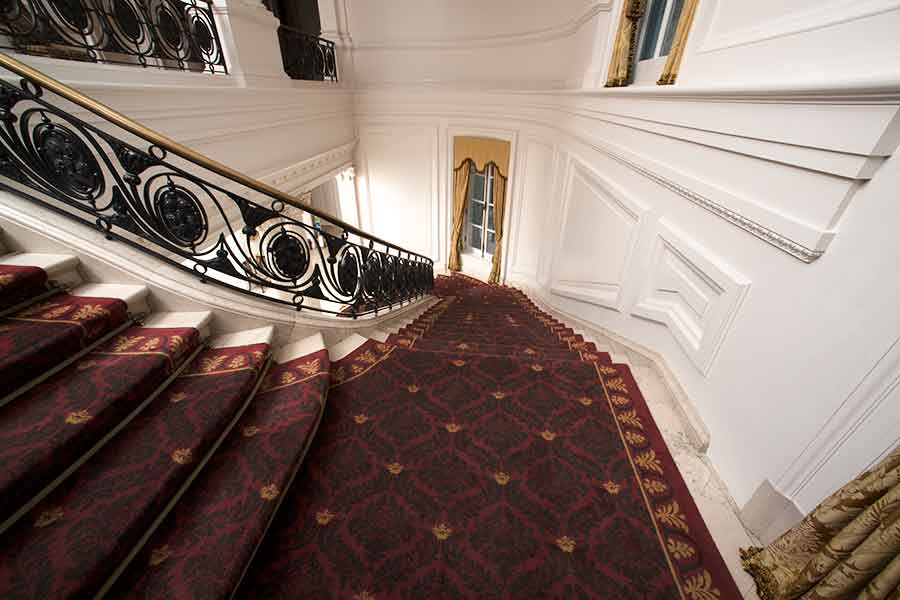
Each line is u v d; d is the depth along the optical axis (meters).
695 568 1.25
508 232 6.37
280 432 1.58
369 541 1.32
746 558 1.25
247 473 1.39
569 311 3.99
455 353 2.38
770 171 1.32
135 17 2.62
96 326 1.63
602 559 1.27
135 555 1.11
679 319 1.98
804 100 1.14
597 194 3.13
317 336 2.35
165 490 1.21
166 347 1.68
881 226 0.95
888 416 0.95
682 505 1.44
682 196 1.90
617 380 2.11
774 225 1.27
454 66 5.86
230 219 3.54
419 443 1.72
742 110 1.42
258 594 1.18
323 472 1.57
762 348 1.36
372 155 6.88
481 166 6.29
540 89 5.05
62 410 1.31
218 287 2.07
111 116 1.56
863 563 0.84
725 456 1.53
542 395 2.00
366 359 2.32
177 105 2.84
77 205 1.77
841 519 0.96
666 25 2.51
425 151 6.59
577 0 4.00
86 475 1.23
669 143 1.99
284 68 4.53
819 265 1.12
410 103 6.25
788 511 1.22
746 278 1.45
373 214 7.50
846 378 1.03
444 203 7.00
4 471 1.08
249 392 1.74
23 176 1.68
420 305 4.33
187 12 3.08
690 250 1.77
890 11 0.96
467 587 1.21
